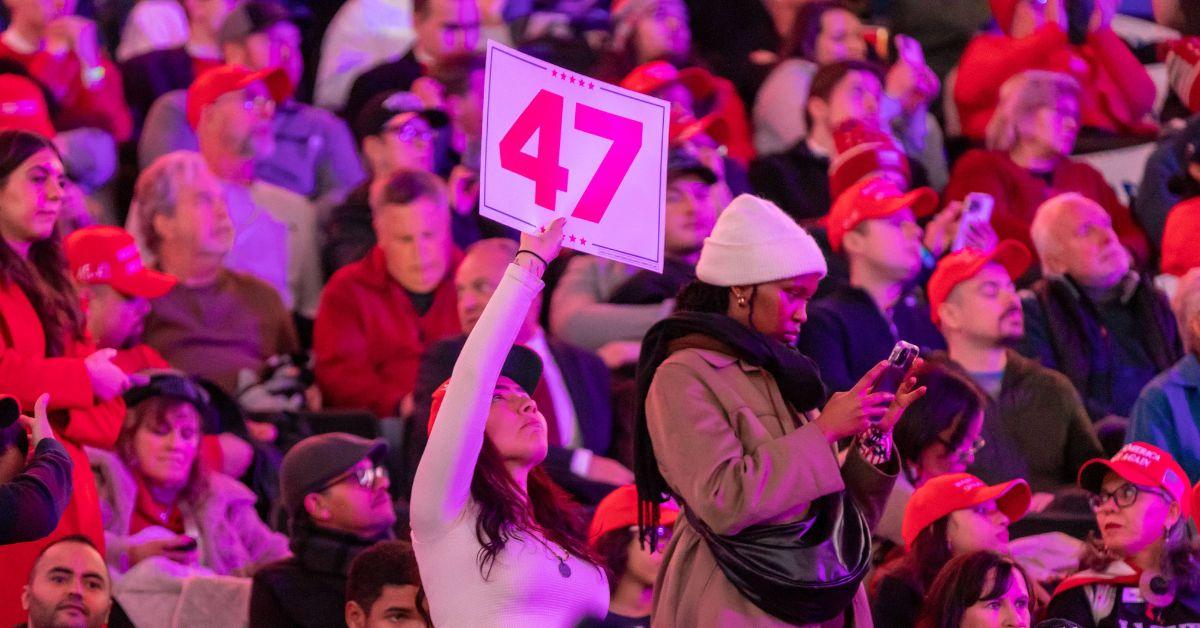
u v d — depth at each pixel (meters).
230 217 19.28
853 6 25.09
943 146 23.34
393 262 18.02
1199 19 25.86
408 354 17.80
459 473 8.85
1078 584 13.95
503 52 9.40
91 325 15.81
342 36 23.23
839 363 17.44
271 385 17.34
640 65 22.22
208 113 19.73
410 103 20.08
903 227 18.31
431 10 22.33
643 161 9.80
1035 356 19.14
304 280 19.78
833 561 9.10
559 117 9.57
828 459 8.98
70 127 20.44
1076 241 19.50
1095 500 14.48
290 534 13.86
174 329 17.44
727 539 9.11
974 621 12.80
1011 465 16.78
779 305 9.55
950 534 13.51
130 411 14.73
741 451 9.16
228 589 13.80
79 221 17.69
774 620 9.10
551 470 15.60
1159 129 23.73
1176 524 14.01
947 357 17.19
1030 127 22.03
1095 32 24.06
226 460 15.80
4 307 13.48
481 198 9.25
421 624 12.41
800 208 21.09
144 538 14.27
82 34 20.59
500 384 9.55
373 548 12.74
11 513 10.53
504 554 8.98
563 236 9.52
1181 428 17.33
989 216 20.27
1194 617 13.84
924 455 15.16
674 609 9.38
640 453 9.73
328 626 13.40
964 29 24.30
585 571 9.31
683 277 18.20
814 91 21.31
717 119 20.64
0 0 21.28
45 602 12.51
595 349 17.92
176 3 23.30
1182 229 20.38
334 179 21.19
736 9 24.34
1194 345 17.61
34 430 11.23
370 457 13.95
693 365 9.37
